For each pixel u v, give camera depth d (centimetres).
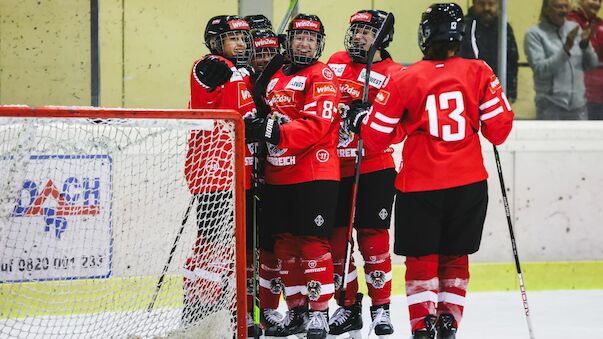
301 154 1428
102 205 1430
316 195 1423
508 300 2020
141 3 2084
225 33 1441
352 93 1515
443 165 1274
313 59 1442
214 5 2122
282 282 1495
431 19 1300
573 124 2238
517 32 2269
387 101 1284
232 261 1310
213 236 1341
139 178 1425
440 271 1325
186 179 1391
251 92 1483
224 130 1361
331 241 1532
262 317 1524
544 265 2166
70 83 2056
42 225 1406
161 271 1443
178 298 1376
